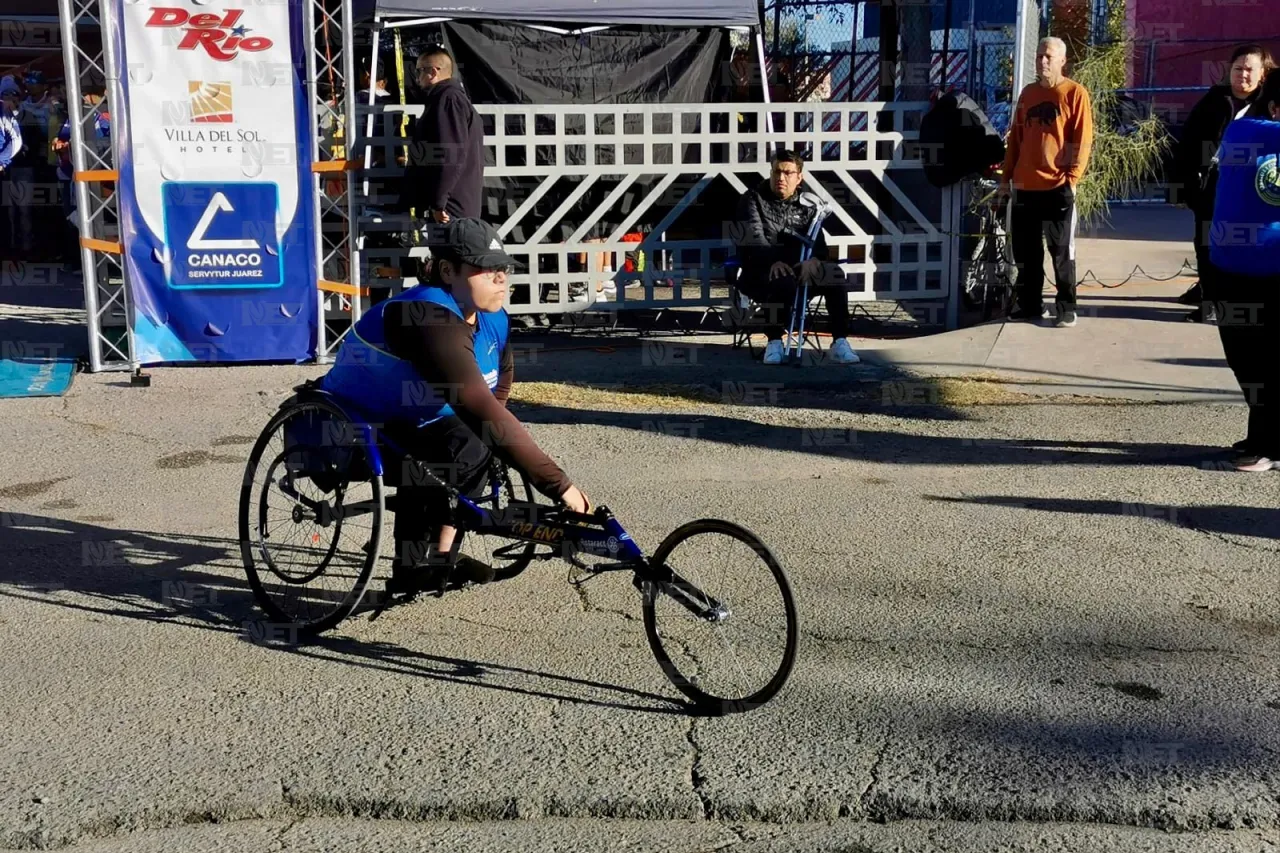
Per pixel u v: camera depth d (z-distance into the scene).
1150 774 3.72
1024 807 3.56
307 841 3.47
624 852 3.42
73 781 3.72
